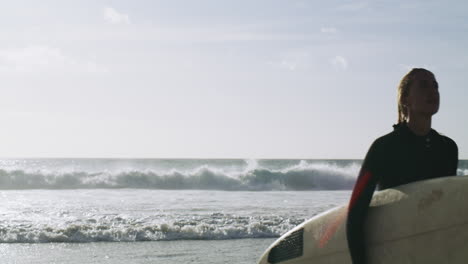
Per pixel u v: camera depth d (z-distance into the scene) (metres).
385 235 2.71
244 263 7.98
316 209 14.50
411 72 2.82
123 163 64.94
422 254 2.59
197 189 25.56
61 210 13.88
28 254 8.64
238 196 20.03
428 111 2.73
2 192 21.88
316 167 27.56
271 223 11.41
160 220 11.64
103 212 13.38
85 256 8.47
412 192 2.69
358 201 2.73
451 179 2.63
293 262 3.43
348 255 3.00
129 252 8.79
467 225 2.49
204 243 9.67
